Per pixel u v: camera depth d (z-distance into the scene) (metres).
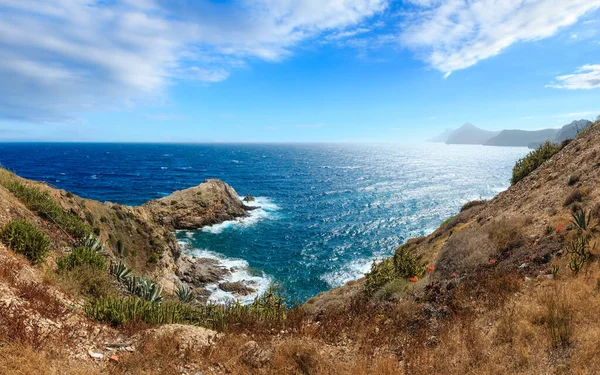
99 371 5.34
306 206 76.69
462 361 5.66
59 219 15.65
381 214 68.88
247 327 8.61
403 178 129.38
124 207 30.95
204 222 58.06
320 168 170.62
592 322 5.86
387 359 6.05
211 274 37.44
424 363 5.76
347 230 57.59
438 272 12.70
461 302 8.20
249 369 6.00
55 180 102.00
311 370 5.90
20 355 5.00
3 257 8.66
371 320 8.52
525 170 22.77
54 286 8.92
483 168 173.25
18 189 15.52
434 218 64.94
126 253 25.30
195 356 6.20
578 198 11.55
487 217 18.27
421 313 8.40
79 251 11.76
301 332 7.96
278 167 170.50
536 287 7.73
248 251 46.62
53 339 5.80
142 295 12.14
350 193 94.12
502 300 7.47
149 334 6.91
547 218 12.09
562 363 5.12
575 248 8.26
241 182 111.88
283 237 53.25
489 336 6.26
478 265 11.05
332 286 36.62
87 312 7.81
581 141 18.14
